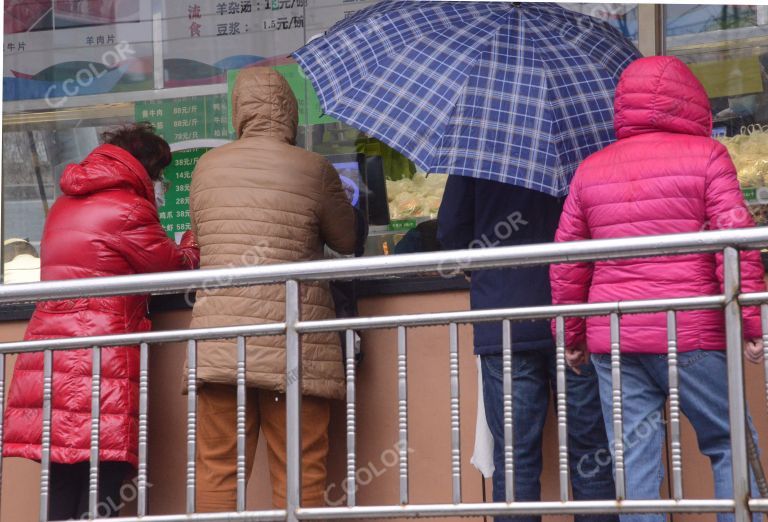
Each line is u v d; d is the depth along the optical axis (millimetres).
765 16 7266
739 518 4570
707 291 5207
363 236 7000
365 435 6664
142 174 6512
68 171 6430
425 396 6648
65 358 6141
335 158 7492
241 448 5031
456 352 4855
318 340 5992
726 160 5289
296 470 4961
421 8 6281
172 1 8008
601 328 5348
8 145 8039
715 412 5199
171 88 7988
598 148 5770
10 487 7039
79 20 8078
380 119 5820
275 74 6320
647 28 7449
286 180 6117
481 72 5863
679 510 4633
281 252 6074
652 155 5344
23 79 8094
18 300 5160
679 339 5191
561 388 4770
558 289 5527
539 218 6016
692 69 7363
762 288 5023
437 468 6594
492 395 5977
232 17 7953
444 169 5648
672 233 4895
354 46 6180
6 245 7926
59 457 6086
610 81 5945
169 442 6859
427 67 5945
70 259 6332
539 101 5781
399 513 4848
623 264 5285
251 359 5871
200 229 6199
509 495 4770
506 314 4824
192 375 5074
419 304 6715
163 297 6918
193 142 7922
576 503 4711
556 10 6379
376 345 6715
